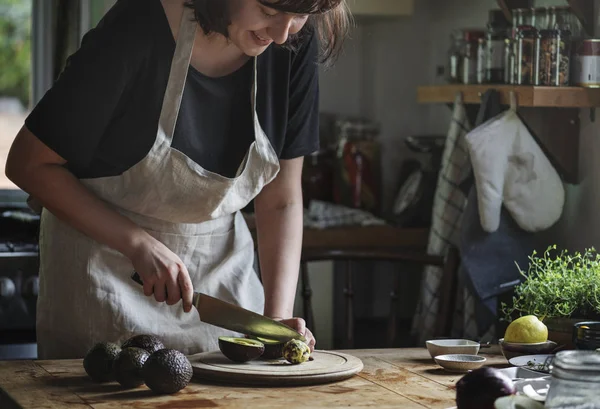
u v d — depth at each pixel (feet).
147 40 5.41
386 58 12.37
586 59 7.92
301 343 5.32
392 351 6.07
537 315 6.27
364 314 12.08
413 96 12.07
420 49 11.90
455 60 9.62
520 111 8.71
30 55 11.60
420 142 11.07
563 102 7.95
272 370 5.10
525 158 8.13
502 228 8.35
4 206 10.36
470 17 10.94
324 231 10.79
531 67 8.20
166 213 5.93
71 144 5.43
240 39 5.07
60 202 5.55
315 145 6.28
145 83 5.51
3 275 8.49
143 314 5.98
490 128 8.12
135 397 4.78
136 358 4.89
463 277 9.20
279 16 4.88
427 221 11.06
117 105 5.51
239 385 5.06
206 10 5.00
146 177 5.74
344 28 6.09
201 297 5.50
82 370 5.38
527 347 5.70
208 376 5.13
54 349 6.08
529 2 8.84
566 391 3.91
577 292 6.24
